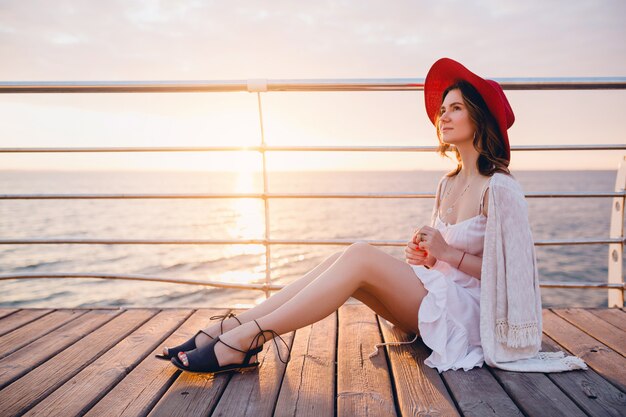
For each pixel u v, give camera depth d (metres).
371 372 1.55
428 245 1.68
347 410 1.29
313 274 1.74
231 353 1.49
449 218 1.84
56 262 22.84
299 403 1.34
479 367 1.60
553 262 21.14
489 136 1.68
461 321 1.64
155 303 16.09
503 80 2.20
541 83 2.20
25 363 1.65
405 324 1.76
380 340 1.87
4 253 25.08
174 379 1.53
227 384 1.47
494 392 1.41
